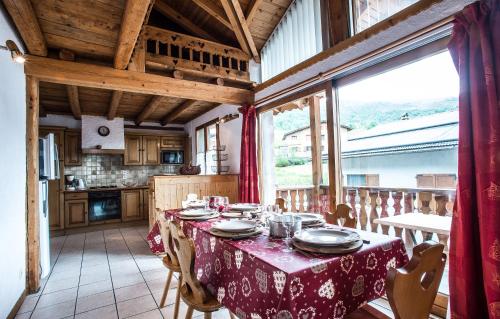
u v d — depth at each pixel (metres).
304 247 1.23
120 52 2.76
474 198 1.62
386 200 2.91
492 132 1.50
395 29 2.24
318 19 3.16
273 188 4.35
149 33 3.41
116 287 2.63
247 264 1.19
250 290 1.15
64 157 5.18
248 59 4.23
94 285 2.68
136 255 3.65
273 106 3.91
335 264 1.10
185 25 4.18
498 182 1.48
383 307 2.13
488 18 1.56
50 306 2.27
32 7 2.13
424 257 0.92
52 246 4.15
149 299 2.37
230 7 3.50
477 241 1.61
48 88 4.18
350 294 1.15
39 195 2.79
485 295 1.55
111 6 2.23
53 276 2.92
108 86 3.15
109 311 2.18
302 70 3.23
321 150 3.91
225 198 2.55
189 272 1.45
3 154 2.02
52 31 2.52
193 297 1.54
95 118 5.63
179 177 4.05
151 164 6.30
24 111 2.62
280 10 3.69
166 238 1.93
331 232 1.46
